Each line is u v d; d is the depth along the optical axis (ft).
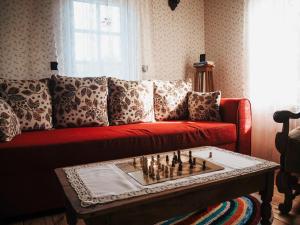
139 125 7.90
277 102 9.13
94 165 4.55
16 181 5.35
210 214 5.63
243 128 8.37
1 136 5.55
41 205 5.60
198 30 12.41
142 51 10.85
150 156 5.08
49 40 9.04
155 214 3.40
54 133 6.66
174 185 3.54
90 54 9.68
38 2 8.89
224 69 11.61
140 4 10.66
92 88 8.03
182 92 9.63
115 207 3.03
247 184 4.21
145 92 8.91
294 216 5.56
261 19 9.57
